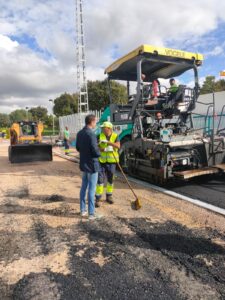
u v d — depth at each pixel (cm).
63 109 5588
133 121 765
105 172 562
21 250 375
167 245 375
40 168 1078
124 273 314
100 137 560
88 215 488
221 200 562
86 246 382
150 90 754
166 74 863
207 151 704
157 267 323
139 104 738
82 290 286
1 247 386
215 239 388
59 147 2112
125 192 646
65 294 280
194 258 340
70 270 323
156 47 704
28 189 718
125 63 777
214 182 720
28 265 337
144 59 714
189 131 770
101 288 288
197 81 782
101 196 600
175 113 760
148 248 370
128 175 824
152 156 686
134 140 755
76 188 709
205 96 1438
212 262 330
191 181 736
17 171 1027
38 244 392
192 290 280
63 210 534
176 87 750
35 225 463
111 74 874
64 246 384
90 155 475
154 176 695
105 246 380
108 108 906
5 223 476
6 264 340
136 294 277
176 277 303
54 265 335
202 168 691
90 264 335
